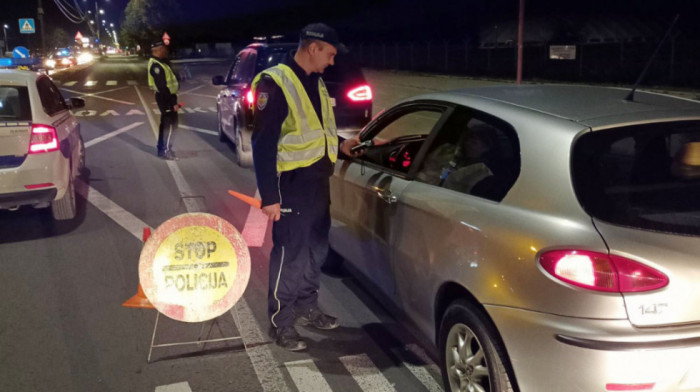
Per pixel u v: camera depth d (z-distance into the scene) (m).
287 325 4.21
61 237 6.63
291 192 4.01
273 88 3.83
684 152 2.96
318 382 3.82
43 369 4.00
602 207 2.76
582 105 3.33
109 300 5.05
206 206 7.81
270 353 4.19
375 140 4.78
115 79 37.66
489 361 3.03
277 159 4.00
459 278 3.18
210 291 4.03
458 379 3.33
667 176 2.88
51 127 6.58
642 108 3.24
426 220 3.53
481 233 3.08
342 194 4.71
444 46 38.00
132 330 4.53
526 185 3.03
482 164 3.38
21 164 6.39
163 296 4.00
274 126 3.84
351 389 3.75
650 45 25.16
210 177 9.51
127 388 3.78
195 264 4.01
